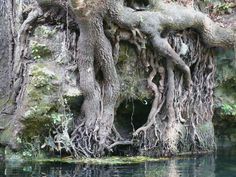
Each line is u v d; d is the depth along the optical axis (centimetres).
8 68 1045
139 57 1005
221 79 1120
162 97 1023
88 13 911
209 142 1065
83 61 949
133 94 1022
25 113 927
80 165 877
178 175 805
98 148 948
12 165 880
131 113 1052
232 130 1158
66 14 966
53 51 964
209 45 1073
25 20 986
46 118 934
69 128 958
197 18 1036
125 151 998
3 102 1012
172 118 1012
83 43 941
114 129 983
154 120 1005
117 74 1005
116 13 948
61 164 886
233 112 1119
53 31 971
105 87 979
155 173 817
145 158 964
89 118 956
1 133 970
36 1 991
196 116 1055
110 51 959
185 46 1036
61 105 945
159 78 1028
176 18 1011
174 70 1027
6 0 1054
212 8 1129
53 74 943
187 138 1038
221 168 873
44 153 947
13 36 1029
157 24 991
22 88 970
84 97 959
